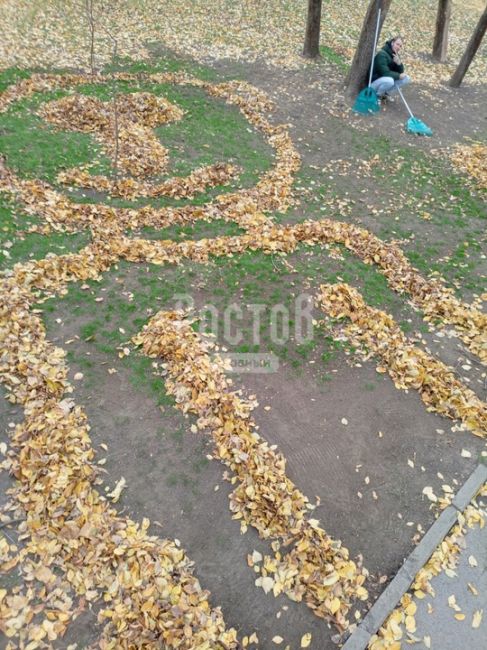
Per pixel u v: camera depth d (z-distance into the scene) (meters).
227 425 4.56
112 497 4.04
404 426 4.85
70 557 3.62
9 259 6.03
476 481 4.40
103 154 8.43
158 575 3.57
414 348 5.59
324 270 6.63
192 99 10.63
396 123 10.70
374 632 3.45
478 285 6.71
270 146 9.47
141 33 13.35
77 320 5.49
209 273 6.36
